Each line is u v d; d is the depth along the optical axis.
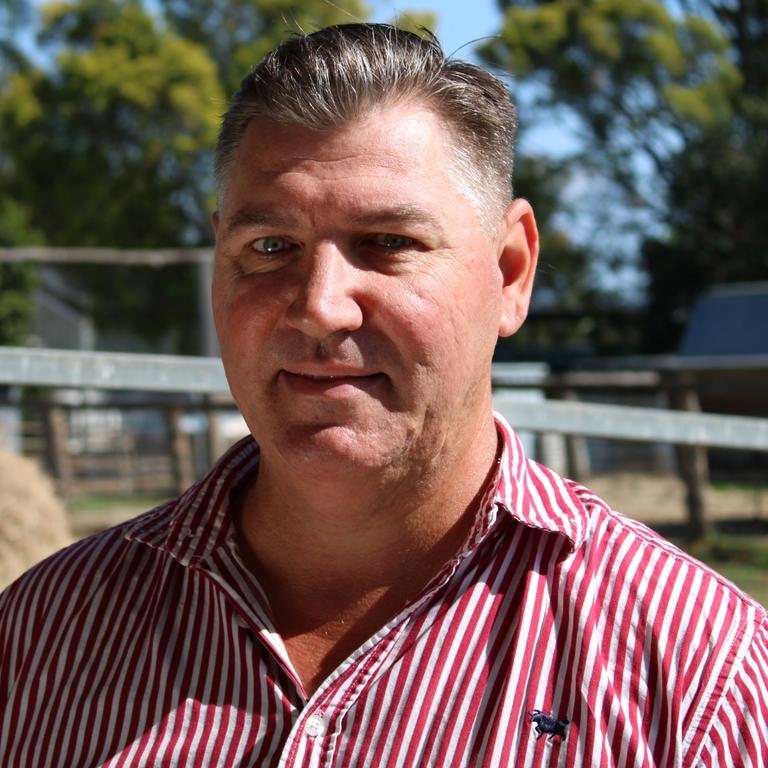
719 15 22.27
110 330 21.92
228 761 1.43
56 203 20.77
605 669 1.39
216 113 1.63
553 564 1.46
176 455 8.76
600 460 10.26
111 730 1.50
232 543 1.55
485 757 1.36
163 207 20.62
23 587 1.69
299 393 1.40
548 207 23.16
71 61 20.12
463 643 1.42
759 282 20.64
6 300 17.19
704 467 7.64
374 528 1.48
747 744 1.37
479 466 1.54
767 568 6.77
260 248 1.44
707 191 20.62
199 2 21.44
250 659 1.47
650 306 22.00
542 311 23.69
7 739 1.59
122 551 1.66
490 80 1.51
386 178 1.39
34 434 9.54
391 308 1.39
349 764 1.38
